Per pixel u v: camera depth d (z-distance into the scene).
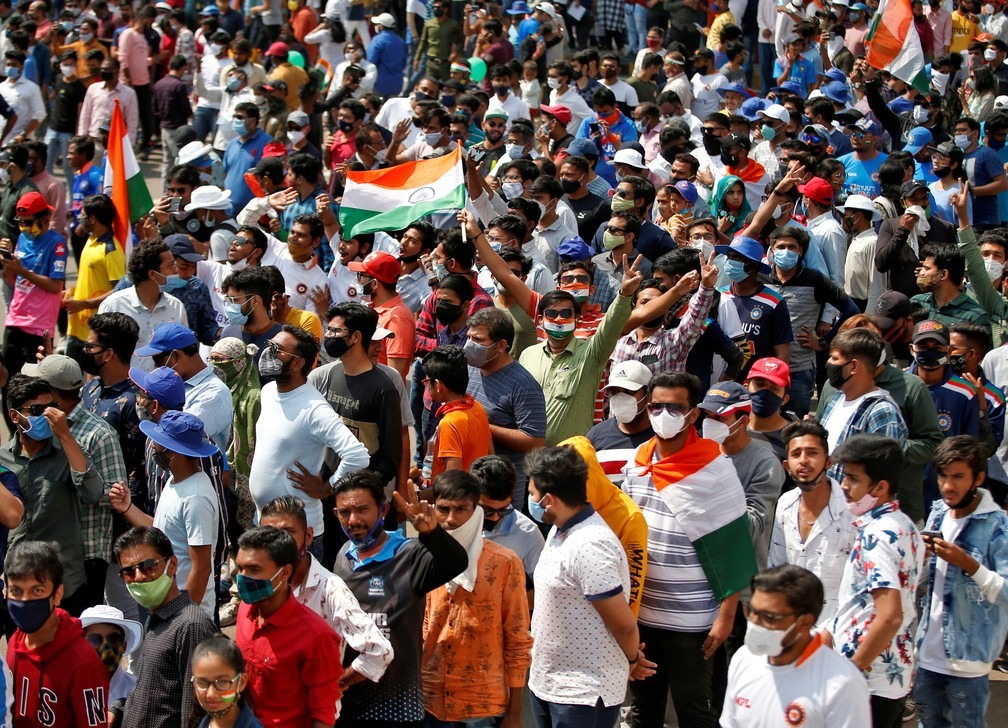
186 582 19.72
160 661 16.14
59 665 16.02
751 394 21.47
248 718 15.31
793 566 14.14
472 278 27.30
